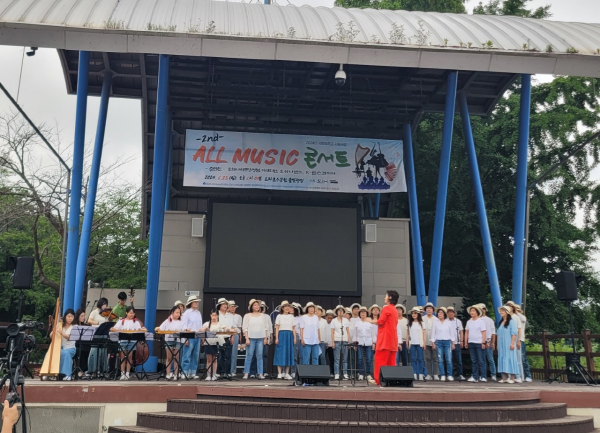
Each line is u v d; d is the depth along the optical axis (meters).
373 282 22.84
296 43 15.20
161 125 17.98
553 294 30.84
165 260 22.36
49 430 10.51
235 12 16.86
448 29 16.91
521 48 15.83
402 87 21.83
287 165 20.64
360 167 20.92
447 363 15.35
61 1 15.53
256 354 13.94
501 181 32.12
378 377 11.52
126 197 35.94
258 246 20.72
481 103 23.61
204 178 20.12
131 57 20.39
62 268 18.77
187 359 13.52
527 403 10.99
